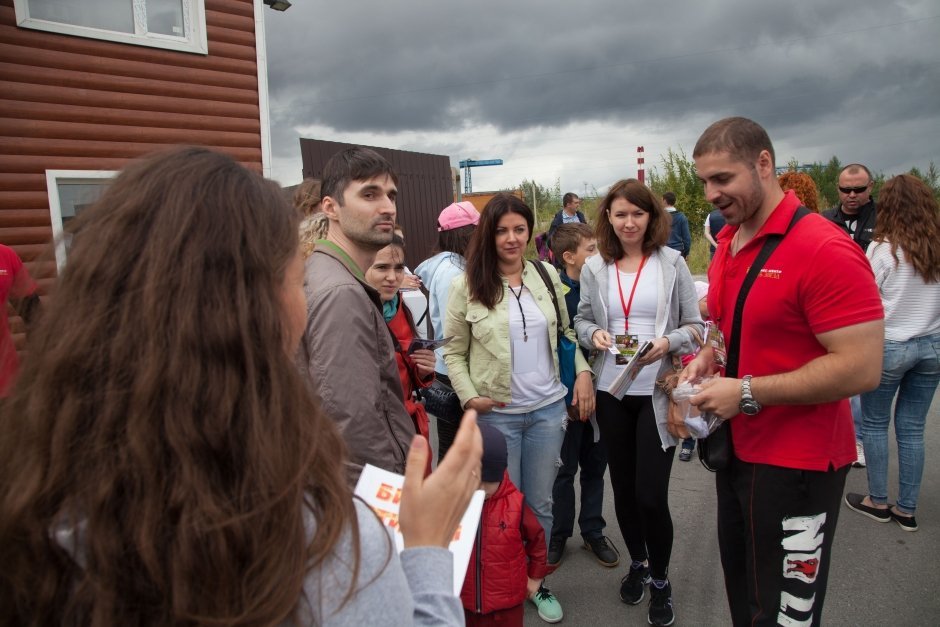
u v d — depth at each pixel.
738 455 1.98
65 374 0.68
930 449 4.25
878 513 3.46
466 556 1.20
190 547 0.64
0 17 4.52
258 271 0.74
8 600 0.68
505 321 2.72
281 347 0.76
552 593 2.98
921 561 3.06
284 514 0.68
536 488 2.84
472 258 2.74
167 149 0.81
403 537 0.89
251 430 0.69
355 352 1.69
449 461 0.91
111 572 0.64
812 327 1.75
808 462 1.82
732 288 2.01
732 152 1.83
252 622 0.65
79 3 4.88
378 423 1.72
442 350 3.15
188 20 5.34
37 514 0.66
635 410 2.81
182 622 0.64
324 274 1.78
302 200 3.03
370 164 1.96
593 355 3.02
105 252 0.71
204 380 0.68
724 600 2.88
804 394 1.73
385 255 2.56
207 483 0.66
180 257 0.70
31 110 4.69
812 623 1.89
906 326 3.18
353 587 0.70
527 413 2.77
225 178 0.77
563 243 3.47
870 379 1.67
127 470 0.65
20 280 3.00
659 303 2.81
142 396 0.65
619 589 2.99
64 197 4.91
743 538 2.11
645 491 2.64
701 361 2.15
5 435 0.70
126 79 5.07
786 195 1.88
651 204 2.82
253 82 5.73
